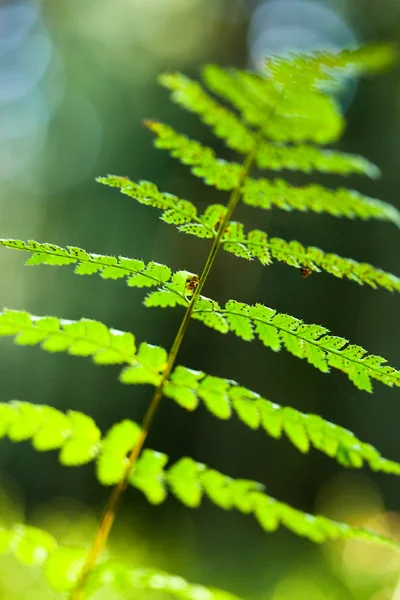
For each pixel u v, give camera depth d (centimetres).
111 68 1477
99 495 1280
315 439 130
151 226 1349
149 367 135
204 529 1156
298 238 1138
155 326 1368
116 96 1467
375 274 121
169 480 132
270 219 1104
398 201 1199
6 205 1669
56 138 1647
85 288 1417
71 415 124
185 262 1241
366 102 1227
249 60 1195
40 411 121
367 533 128
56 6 1609
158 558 863
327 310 1216
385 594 707
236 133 118
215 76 109
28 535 122
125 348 134
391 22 1234
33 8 1928
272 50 105
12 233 1606
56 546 122
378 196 1200
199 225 128
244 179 122
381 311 1226
